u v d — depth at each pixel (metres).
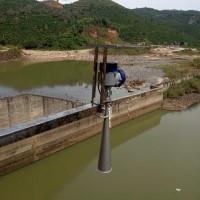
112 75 6.77
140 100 32.38
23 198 17.92
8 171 18.95
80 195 17.45
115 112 29.02
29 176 20.06
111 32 108.38
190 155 22.83
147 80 47.06
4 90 41.75
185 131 28.52
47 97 29.66
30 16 103.06
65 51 81.88
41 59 73.38
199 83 43.78
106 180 19.09
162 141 26.03
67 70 60.34
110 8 150.62
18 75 53.72
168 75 51.19
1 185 18.66
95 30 104.00
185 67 61.78
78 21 106.19
